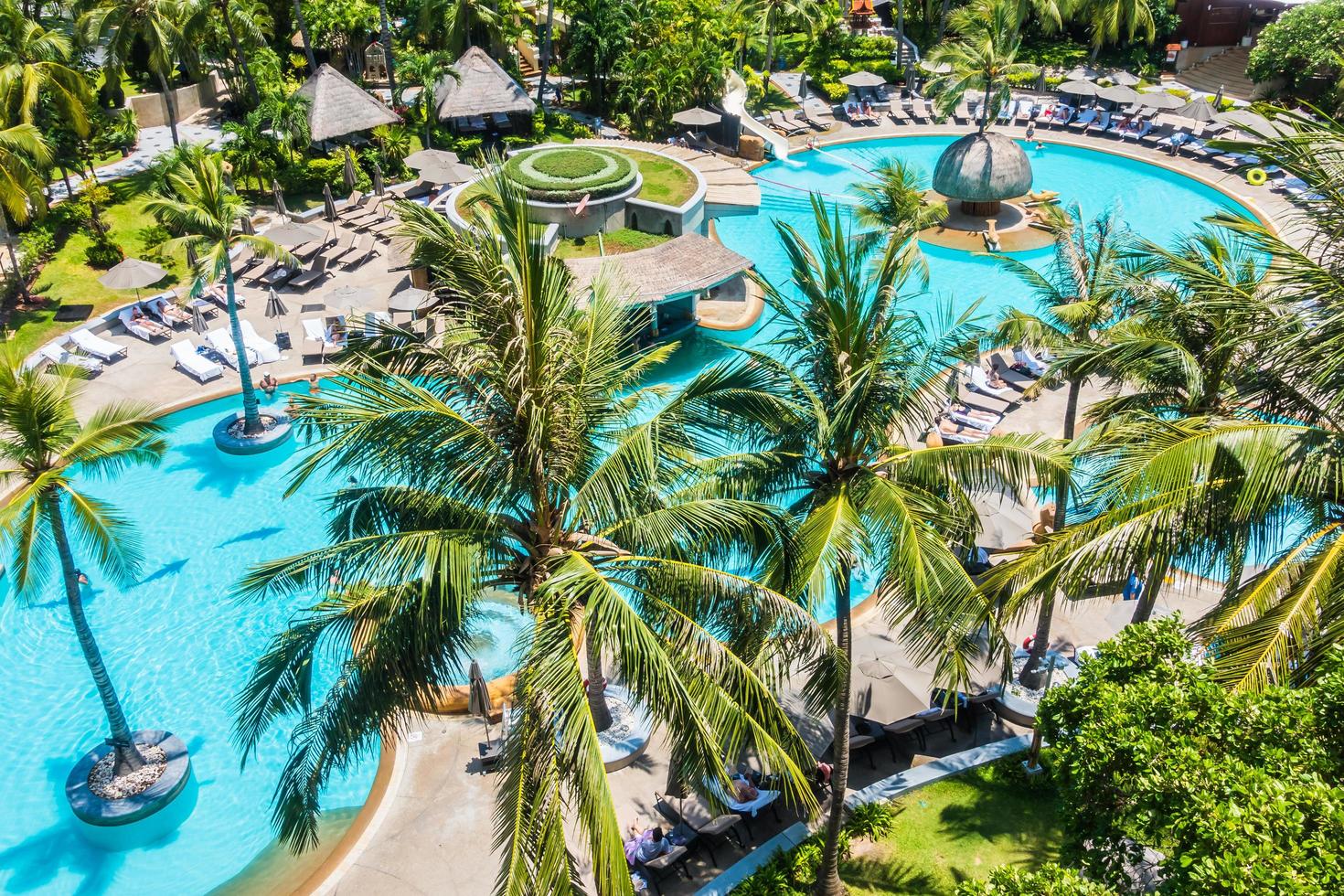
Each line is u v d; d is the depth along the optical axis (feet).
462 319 51.55
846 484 51.85
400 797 66.80
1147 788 37.93
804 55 212.23
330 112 157.07
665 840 61.16
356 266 135.95
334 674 77.56
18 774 69.92
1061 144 179.01
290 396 48.91
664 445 50.16
